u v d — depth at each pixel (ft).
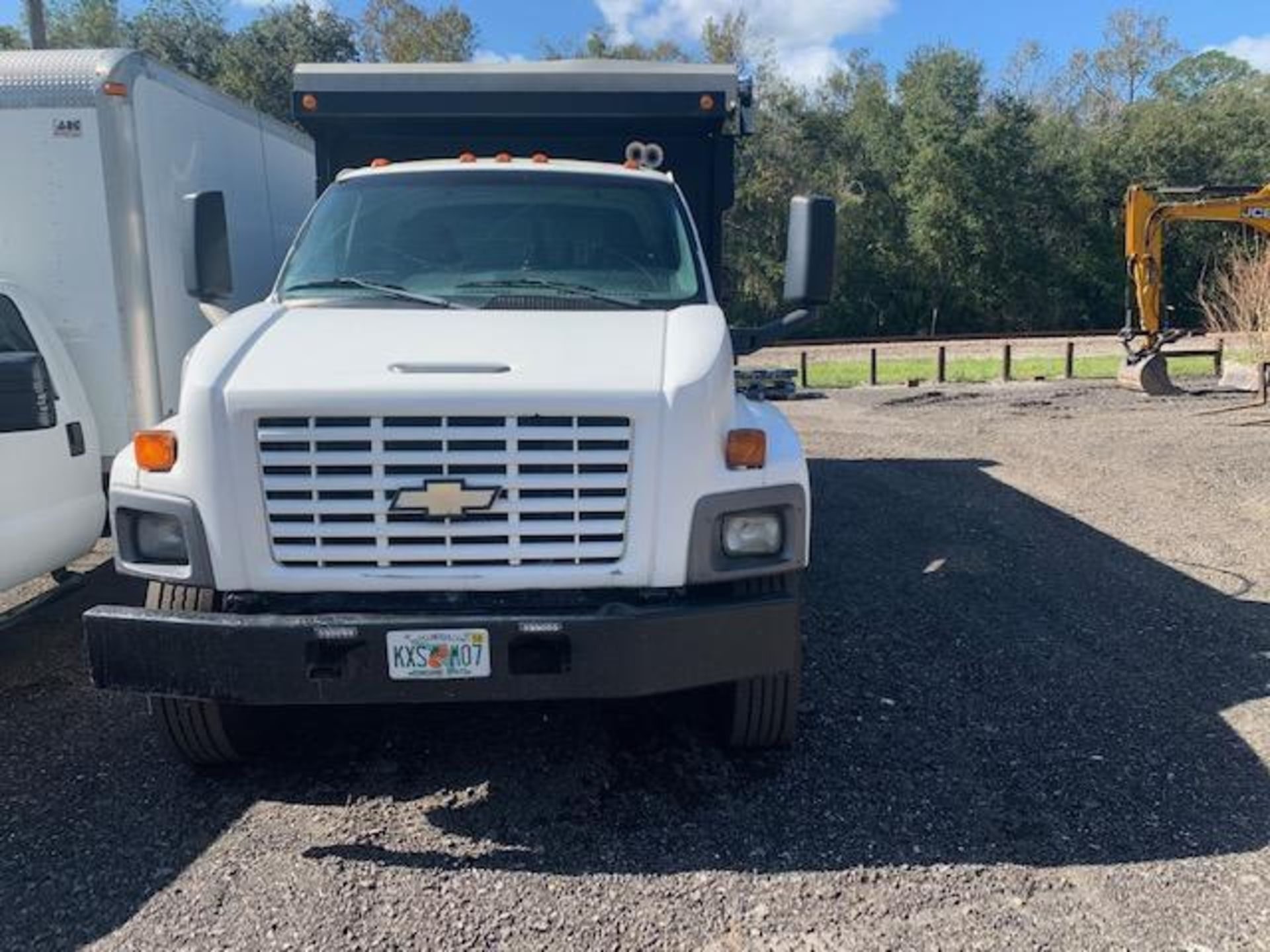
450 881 10.98
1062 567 22.61
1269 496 29.32
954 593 20.68
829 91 172.14
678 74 20.89
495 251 15.33
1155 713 14.94
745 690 12.82
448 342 12.28
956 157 156.56
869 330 162.81
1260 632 18.35
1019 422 47.32
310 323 13.07
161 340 18.66
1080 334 110.93
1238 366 60.39
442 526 11.25
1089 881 10.82
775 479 11.74
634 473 11.30
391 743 14.28
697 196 22.04
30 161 17.67
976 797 12.59
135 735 14.64
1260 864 11.08
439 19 148.25
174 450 11.54
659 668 11.15
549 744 14.17
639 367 11.68
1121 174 163.43
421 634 10.91
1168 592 20.75
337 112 20.88
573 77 20.81
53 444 16.76
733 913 10.37
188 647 11.09
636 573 11.41
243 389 11.15
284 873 11.13
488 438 11.14
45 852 11.55
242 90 122.52
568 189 16.17
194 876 11.07
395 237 15.47
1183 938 9.87
